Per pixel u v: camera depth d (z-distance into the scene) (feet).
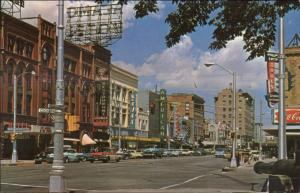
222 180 95.50
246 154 207.00
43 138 226.99
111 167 153.07
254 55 28.40
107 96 298.97
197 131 532.32
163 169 142.61
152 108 368.48
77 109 267.59
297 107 144.46
